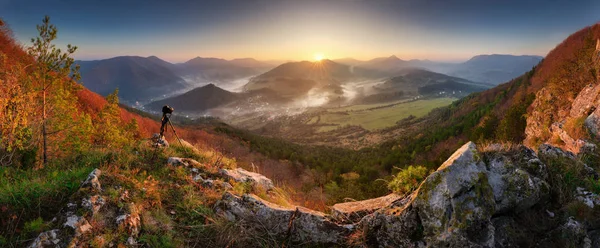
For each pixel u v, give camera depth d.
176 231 4.26
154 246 3.92
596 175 4.22
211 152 8.21
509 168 3.94
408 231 3.82
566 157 4.42
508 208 3.74
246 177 6.58
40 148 7.48
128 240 3.77
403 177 5.16
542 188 3.82
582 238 3.46
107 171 4.96
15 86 6.81
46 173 5.82
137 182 4.88
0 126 6.42
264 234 4.45
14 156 6.45
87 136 7.93
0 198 3.95
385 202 5.02
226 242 4.22
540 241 3.56
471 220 3.46
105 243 3.59
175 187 5.28
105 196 4.20
